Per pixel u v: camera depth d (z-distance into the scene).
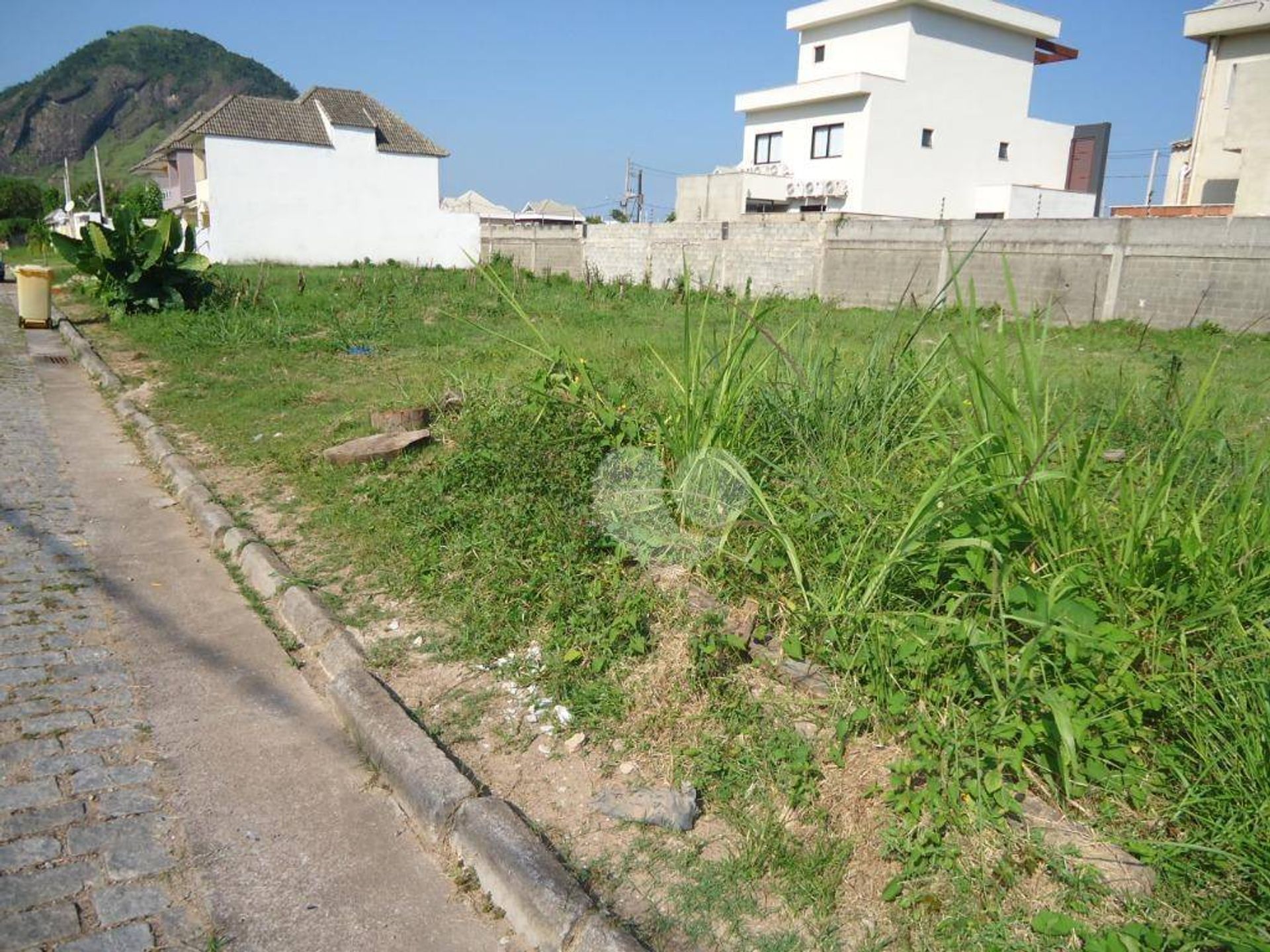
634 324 13.25
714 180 33.28
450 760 2.68
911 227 17.83
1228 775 2.29
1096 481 3.42
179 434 6.65
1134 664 2.71
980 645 2.59
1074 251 15.40
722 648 3.04
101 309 13.84
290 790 2.69
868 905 2.16
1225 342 12.30
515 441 4.67
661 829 2.45
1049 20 33.97
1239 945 1.87
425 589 3.83
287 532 4.60
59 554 4.43
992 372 3.42
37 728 2.93
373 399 7.37
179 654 3.49
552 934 2.09
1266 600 2.74
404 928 2.19
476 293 17.48
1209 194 21.88
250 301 13.64
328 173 31.41
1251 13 20.11
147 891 2.24
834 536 3.46
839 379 4.53
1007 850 2.24
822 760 2.62
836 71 34.16
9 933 2.07
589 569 3.61
